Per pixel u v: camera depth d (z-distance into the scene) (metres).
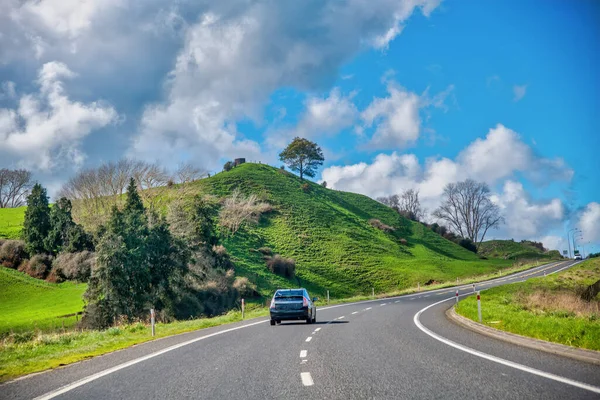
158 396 8.48
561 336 14.62
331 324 24.44
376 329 20.67
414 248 127.44
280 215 123.12
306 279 88.06
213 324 28.67
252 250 94.69
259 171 155.50
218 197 123.69
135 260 49.03
